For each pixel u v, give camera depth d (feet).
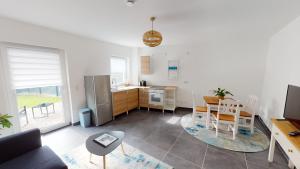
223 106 9.08
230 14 7.25
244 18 7.81
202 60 14.82
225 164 6.84
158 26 9.19
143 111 15.61
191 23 8.65
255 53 12.75
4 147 5.22
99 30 10.03
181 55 15.71
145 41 7.60
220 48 13.93
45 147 6.16
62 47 10.37
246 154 7.59
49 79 10.11
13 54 8.32
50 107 11.85
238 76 13.60
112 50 15.01
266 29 9.77
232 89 13.97
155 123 12.03
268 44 12.17
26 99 9.36
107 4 6.03
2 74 7.86
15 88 8.48
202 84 15.12
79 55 11.62
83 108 12.12
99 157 7.38
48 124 10.67
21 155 5.54
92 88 11.43
